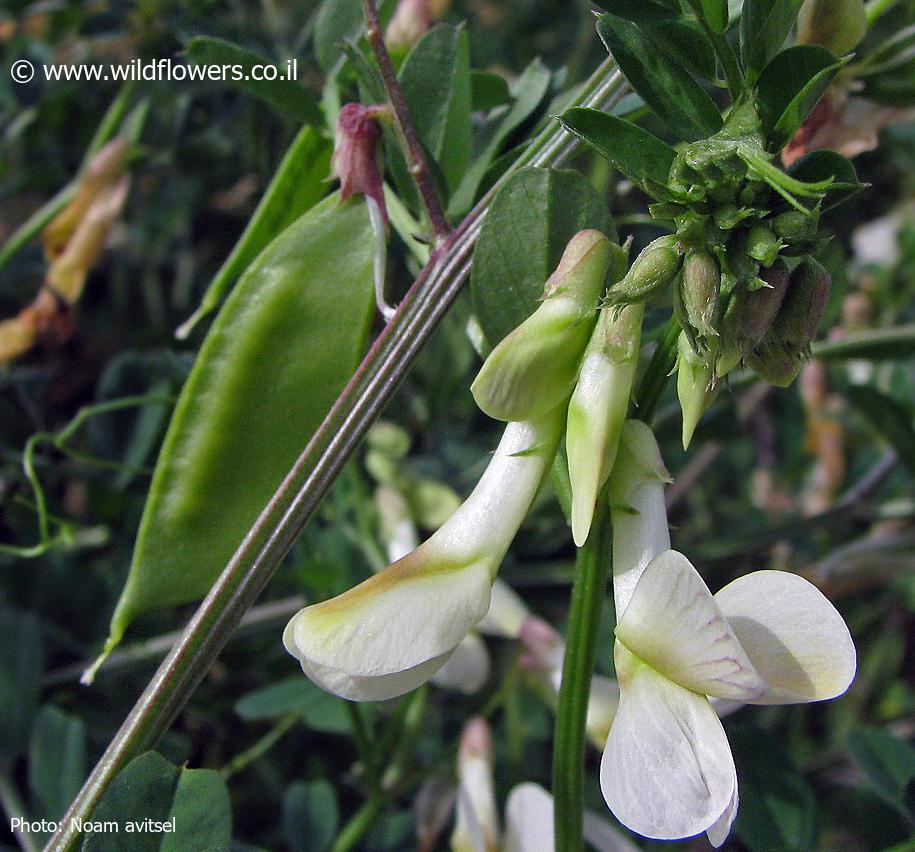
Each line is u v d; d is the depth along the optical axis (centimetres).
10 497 9
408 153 5
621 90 5
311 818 8
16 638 7
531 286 5
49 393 10
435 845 8
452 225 6
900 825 8
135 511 9
